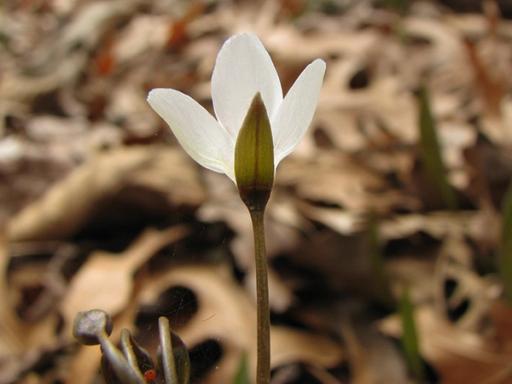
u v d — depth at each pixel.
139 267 0.11
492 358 0.09
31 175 0.14
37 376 0.10
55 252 0.12
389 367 0.10
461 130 0.15
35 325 0.11
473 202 0.13
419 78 0.18
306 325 0.11
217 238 0.12
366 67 0.18
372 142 0.15
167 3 0.27
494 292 0.11
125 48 0.24
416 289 0.11
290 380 0.10
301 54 0.19
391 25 0.22
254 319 0.10
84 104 0.20
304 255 0.11
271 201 0.12
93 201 0.13
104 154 0.13
